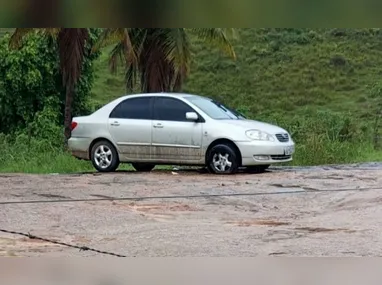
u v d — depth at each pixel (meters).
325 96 30.39
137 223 7.22
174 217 7.59
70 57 19.20
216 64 33.06
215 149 11.57
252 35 35.12
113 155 12.30
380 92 29.56
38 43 24.39
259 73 32.41
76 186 10.04
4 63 24.53
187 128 11.73
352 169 12.91
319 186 10.02
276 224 7.17
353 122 23.36
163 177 11.22
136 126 12.08
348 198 8.86
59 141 23.20
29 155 18.58
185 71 19.02
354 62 33.00
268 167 12.64
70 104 21.70
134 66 19.27
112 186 10.04
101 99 28.95
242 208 8.20
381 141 20.62
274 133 11.61
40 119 24.28
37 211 7.88
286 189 9.70
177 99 11.95
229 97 30.86
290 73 32.25
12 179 10.96
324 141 16.88
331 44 34.34
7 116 25.03
